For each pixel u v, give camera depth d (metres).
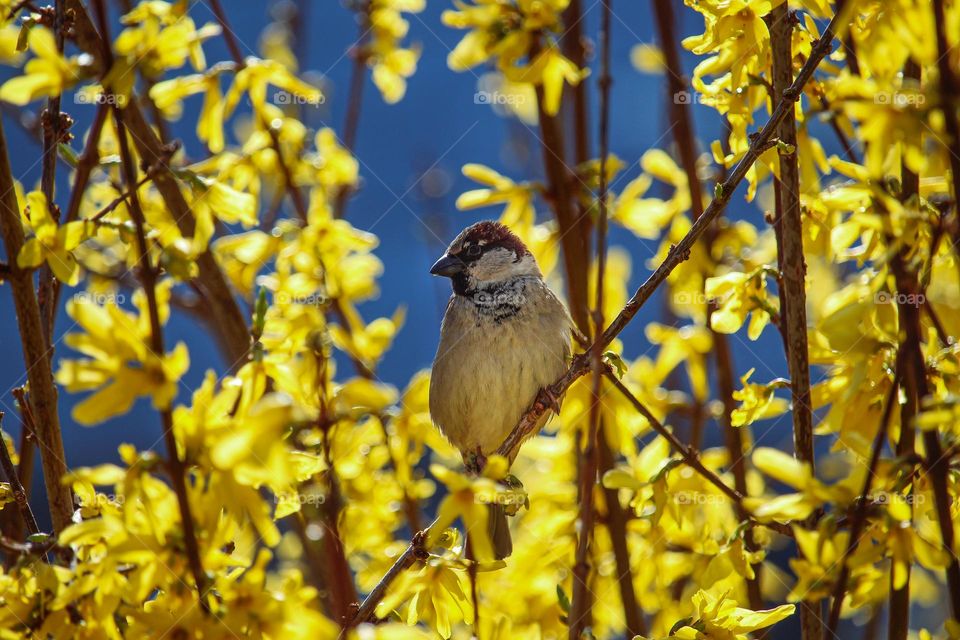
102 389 3.60
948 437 4.38
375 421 6.00
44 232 4.36
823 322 4.20
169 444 3.62
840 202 4.86
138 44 4.10
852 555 3.78
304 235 6.46
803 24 5.62
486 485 4.04
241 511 3.62
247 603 3.75
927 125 3.72
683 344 7.12
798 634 7.43
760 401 5.25
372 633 3.75
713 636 4.48
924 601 7.11
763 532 6.05
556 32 6.38
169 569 3.73
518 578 6.41
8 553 4.34
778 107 4.78
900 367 3.98
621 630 6.79
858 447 3.99
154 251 4.67
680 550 6.59
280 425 3.48
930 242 4.26
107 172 6.92
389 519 6.11
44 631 3.87
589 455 4.73
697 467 4.91
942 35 3.76
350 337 6.54
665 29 7.22
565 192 7.10
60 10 5.10
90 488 4.63
